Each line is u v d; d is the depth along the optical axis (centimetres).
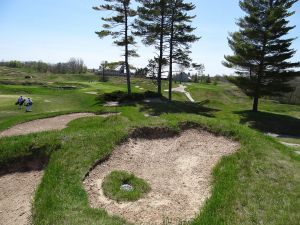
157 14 4528
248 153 1306
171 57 4716
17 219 1050
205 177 1215
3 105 3759
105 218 963
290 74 4188
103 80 12044
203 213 963
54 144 1383
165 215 1015
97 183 1177
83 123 2427
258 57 4156
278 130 3581
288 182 1123
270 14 4003
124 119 2492
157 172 1277
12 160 1354
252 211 955
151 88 7900
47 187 1118
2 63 17212
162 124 1584
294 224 894
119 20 4484
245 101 6831
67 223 917
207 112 4272
